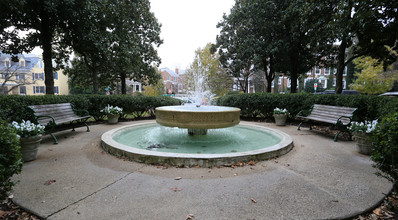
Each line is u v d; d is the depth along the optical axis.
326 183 2.67
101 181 2.70
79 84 21.33
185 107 5.93
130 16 15.07
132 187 2.53
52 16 9.34
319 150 4.27
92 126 7.33
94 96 8.41
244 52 14.72
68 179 2.76
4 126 2.22
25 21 9.34
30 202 2.17
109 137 4.64
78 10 9.15
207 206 2.11
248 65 21.75
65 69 18.00
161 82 28.75
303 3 10.48
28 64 35.88
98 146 4.50
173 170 3.08
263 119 9.22
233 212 2.01
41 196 2.30
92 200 2.22
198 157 3.21
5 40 10.08
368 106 5.75
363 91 21.03
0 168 1.93
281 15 13.14
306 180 2.76
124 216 1.94
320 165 3.36
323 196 2.33
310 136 5.71
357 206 2.14
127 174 2.93
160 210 2.04
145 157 3.38
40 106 5.10
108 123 8.05
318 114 6.38
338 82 10.13
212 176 2.87
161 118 5.07
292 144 4.46
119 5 11.94
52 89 9.91
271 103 8.81
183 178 2.79
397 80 19.73
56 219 1.89
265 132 6.02
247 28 15.14
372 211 2.11
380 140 2.34
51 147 4.43
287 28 13.36
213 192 2.41
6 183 2.05
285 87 38.97
